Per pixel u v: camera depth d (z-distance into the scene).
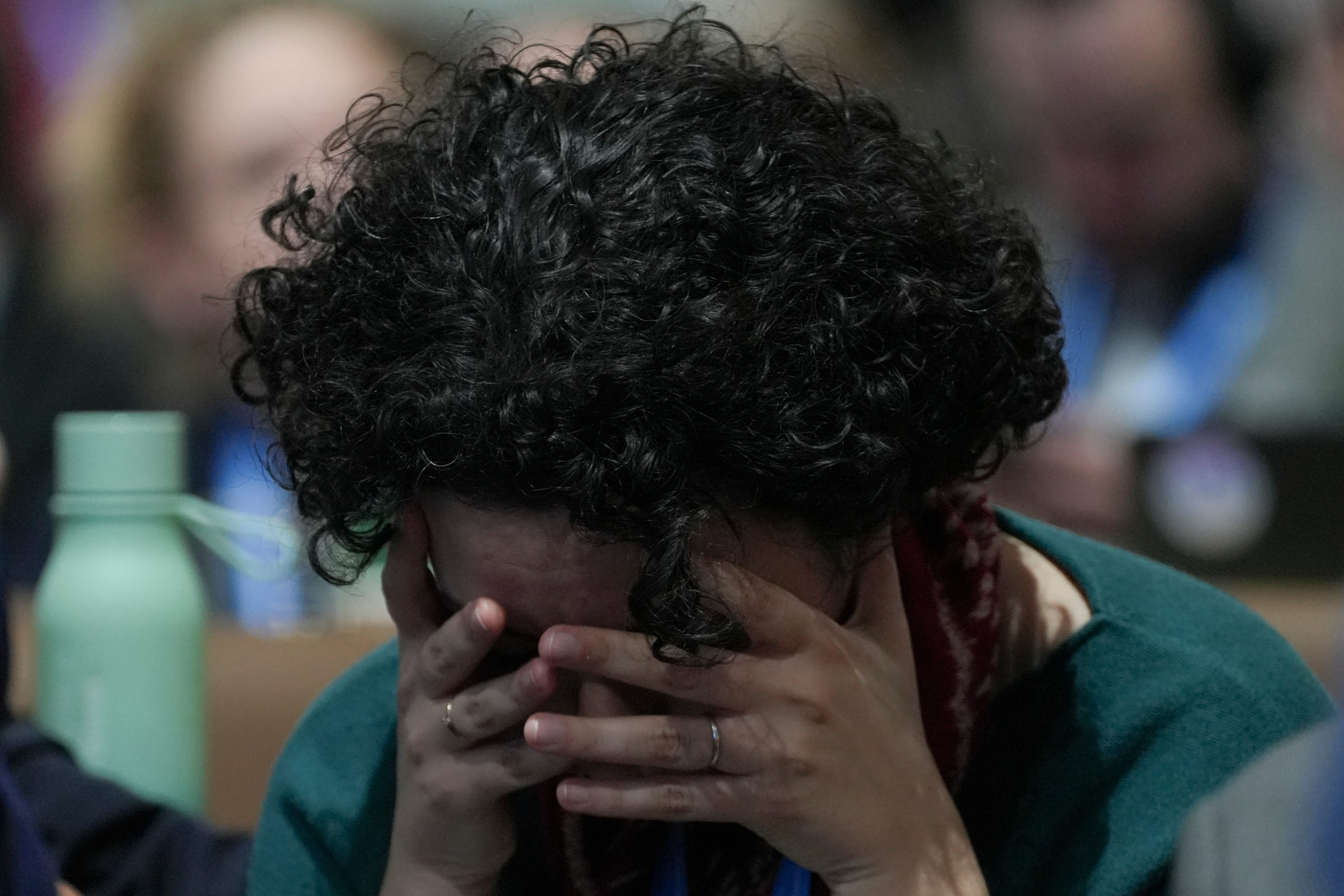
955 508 3.04
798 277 2.41
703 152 2.47
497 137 2.61
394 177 2.68
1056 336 2.90
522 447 2.31
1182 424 9.79
